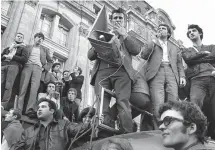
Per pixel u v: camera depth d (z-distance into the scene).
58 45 14.80
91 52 3.82
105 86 3.64
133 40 3.91
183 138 1.77
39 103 3.68
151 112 3.90
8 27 12.87
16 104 5.58
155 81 3.92
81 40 15.95
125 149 2.14
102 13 3.79
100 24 3.73
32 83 5.68
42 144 3.33
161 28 4.34
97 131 3.26
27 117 4.99
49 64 6.55
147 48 4.16
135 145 2.66
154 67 3.98
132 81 3.71
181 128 1.78
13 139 3.54
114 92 3.71
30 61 5.91
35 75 5.78
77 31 16.06
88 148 2.96
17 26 13.09
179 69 4.17
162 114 1.92
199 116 1.79
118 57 3.57
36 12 14.32
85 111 4.48
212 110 3.77
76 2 16.72
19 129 3.68
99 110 3.32
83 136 3.42
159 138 2.68
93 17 17.08
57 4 15.74
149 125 3.96
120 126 3.37
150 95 3.92
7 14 13.43
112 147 2.12
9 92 5.39
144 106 3.80
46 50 6.59
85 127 3.30
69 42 15.63
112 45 3.44
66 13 16.03
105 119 3.42
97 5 18.53
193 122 1.78
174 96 3.87
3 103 5.24
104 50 3.49
